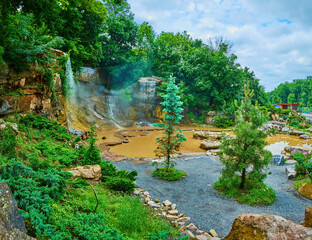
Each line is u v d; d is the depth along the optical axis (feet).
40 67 52.70
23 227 10.92
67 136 49.52
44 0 38.27
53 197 18.70
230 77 148.46
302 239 12.19
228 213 30.86
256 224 13.33
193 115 151.74
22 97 47.16
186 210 31.35
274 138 103.55
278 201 35.29
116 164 52.95
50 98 56.70
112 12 144.97
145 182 42.06
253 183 38.11
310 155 59.31
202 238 23.00
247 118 38.14
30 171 18.85
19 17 47.47
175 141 46.80
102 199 24.45
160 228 23.03
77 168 32.83
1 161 22.90
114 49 141.08
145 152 67.51
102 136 85.97
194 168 52.80
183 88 149.79
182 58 179.52
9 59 45.65
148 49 174.91
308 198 36.35
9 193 11.30
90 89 128.47
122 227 20.52
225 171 37.88
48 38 57.00
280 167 55.47
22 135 37.78
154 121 136.05
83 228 16.19
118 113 126.11
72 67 94.99
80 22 89.97
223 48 167.84
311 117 186.91
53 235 13.74
